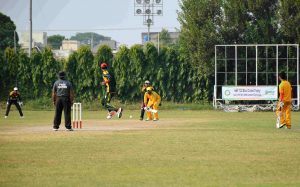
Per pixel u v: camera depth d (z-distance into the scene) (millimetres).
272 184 33969
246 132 65750
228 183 34250
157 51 129125
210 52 125750
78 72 130750
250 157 45000
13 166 40188
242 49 125062
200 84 127938
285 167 40250
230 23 125375
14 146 51562
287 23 121500
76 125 73500
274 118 92812
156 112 87312
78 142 54875
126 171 38344
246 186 33312
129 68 129500
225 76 120062
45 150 48844
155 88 129125
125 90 129625
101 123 80812
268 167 40188
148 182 34469
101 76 129750
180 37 128125
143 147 51031
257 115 101438
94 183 34094
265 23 124375
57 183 34031
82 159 43688
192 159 43844
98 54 130250
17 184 33688
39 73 131250
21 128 71500
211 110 118500
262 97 117625
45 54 131500
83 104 126125
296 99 116000
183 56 128250
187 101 128625
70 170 38656
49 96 131375
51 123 81062
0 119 90562
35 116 99250
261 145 52688
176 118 92875
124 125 76938
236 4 124938
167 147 51062
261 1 124500
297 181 34969
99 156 45344
